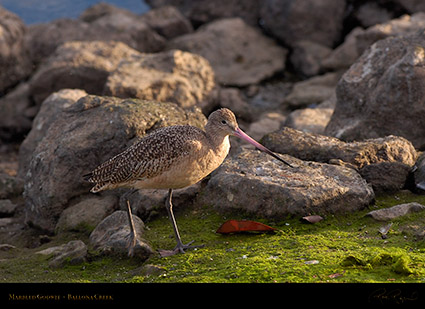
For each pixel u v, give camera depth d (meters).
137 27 23.89
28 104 20.69
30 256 10.90
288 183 11.26
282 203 10.89
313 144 12.80
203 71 18.89
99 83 19.34
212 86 18.92
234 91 20.73
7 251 11.73
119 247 10.35
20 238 12.89
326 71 22.33
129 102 13.84
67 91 16.81
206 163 10.62
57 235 12.23
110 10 27.03
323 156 12.56
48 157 13.23
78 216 12.34
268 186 11.09
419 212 10.64
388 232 10.05
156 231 11.30
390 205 11.36
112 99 14.08
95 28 23.92
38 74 19.62
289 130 13.31
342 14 24.05
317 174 11.62
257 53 23.83
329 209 10.90
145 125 13.05
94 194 12.96
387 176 11.96
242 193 11.35
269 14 24.83
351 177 11.59
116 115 13.26
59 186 12.79
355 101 14.86
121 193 12.80
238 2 27.00
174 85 17.92
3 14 21.98
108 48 20.25
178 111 13.87
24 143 16.17
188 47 24.03
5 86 21.36
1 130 20.69
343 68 21.95
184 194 11.98
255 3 26.69
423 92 13.76
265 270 8.72
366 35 19.92
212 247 10.24
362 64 15.26
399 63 13.99
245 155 12.59
